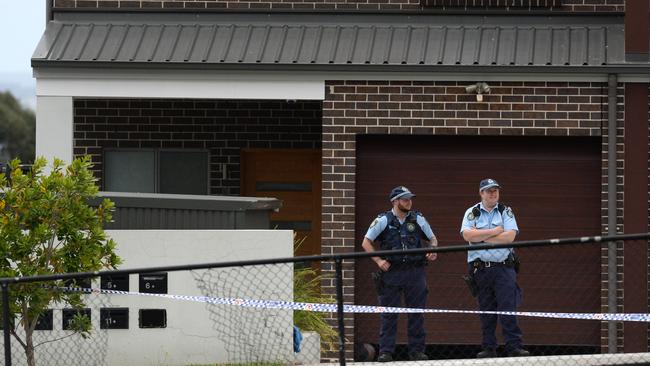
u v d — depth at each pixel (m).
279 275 38.53
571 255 46.09
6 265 33.94
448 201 46.62
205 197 40.31
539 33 46.12
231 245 38.84
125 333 38.84
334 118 45.84
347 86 45.84
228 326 38.12
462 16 46.88
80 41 46.72
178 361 38.72
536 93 45.47
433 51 45.62
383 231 36.81
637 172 45.12
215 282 37.84
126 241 39.03
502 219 36.56
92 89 46.28
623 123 45.16
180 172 51.59
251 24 47.34
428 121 45.69
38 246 34.31
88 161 35.16
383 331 37.12
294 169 52.06
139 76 46.06
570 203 46.28
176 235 38.97
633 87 45.12
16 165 34.56
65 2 47.94
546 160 46.41
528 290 46.19
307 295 42.69
